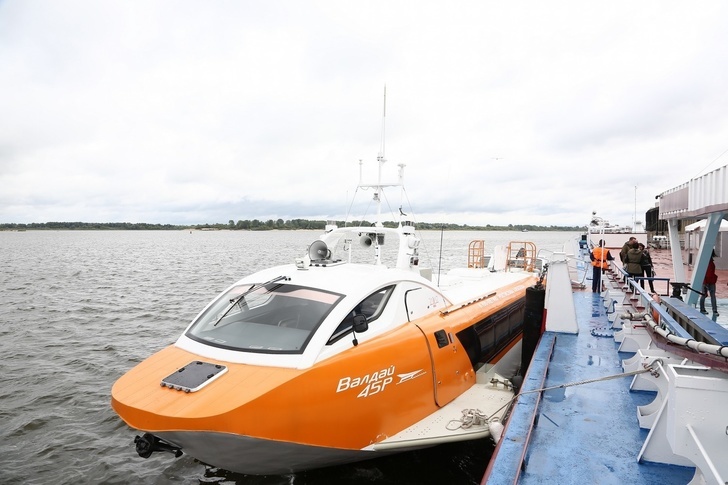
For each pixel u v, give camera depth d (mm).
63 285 25266
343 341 4754
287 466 4598
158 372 4480
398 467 6066
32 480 6348
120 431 7703
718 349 3236
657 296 8117
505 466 3984
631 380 5934
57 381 9875
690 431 3186
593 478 3762
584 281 15086
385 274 5797
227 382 4164
